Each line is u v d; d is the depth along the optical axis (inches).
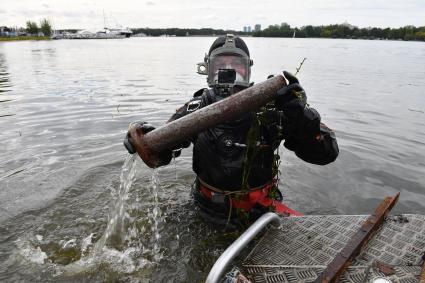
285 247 79.7
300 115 80.5
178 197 136.8
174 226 113.5
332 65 660.1
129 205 129.3
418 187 149.4
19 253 101.7
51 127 219.5
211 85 106.9
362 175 160.2
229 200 103.7
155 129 81.1
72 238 109.7
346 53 1057.5
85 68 571.8
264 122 97.1
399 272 67.7
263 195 104.5
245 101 76.0
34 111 257.6
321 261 74.5
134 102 291.4
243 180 98.7
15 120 233.8
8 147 183.9
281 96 77.8
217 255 98.4
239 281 65.9
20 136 201.8
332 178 157.1
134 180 151.5
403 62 769.6
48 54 940.6
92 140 196.2
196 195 116.8
